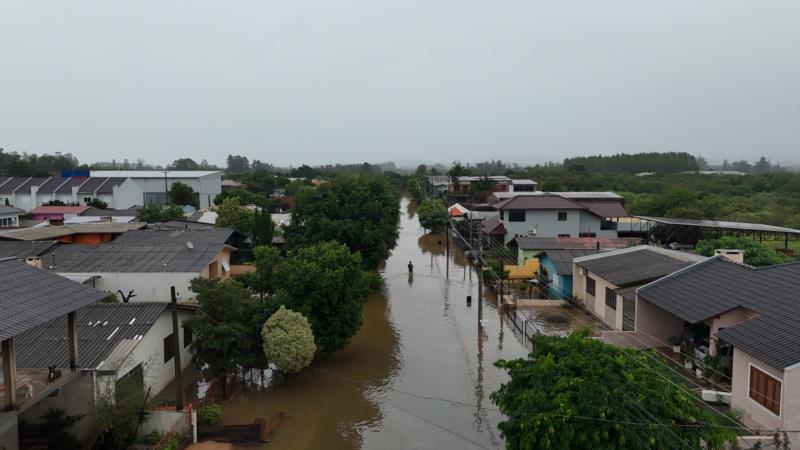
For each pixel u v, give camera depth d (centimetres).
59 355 1742
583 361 1374
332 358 2559
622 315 2677
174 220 4872
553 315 3117
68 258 2973
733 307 1895
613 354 1432
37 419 1675
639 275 2697
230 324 2064
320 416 1992
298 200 4194
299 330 2150
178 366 1783
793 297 1770
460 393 2180
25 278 1473
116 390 1700
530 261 4006
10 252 3009
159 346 2091
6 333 1182
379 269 4778
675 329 2422
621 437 1195
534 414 1259
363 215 4034
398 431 1878
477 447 1766
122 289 2781
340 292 2392
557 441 1229
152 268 2836
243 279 2642
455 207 6888
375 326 3084
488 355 2609
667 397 1276
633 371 1345
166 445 1641
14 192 6850
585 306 3216
